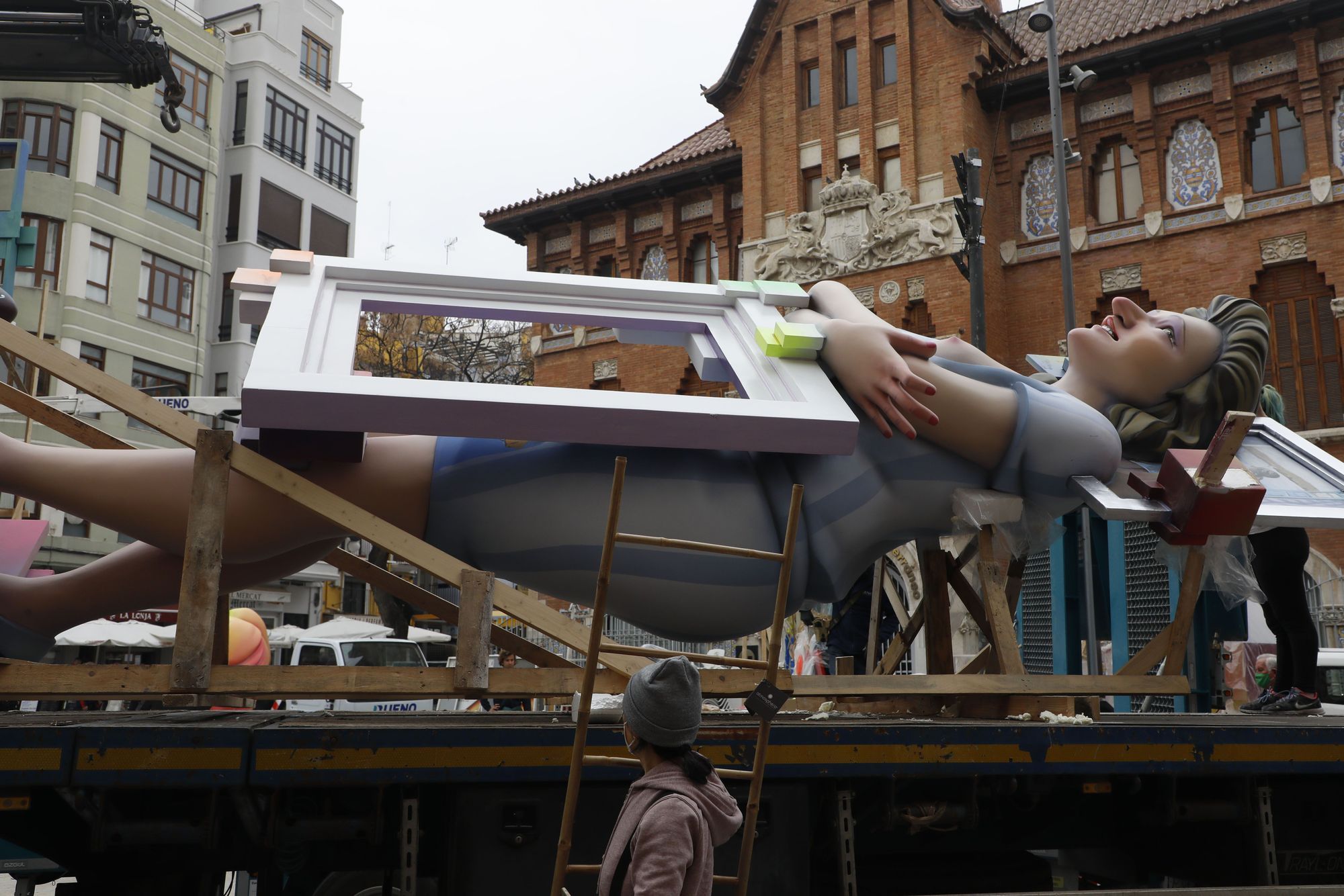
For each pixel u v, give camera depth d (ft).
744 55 80.53
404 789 11.33
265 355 12.84
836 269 74.59
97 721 12.28
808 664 39.78
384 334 103.24
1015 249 71.46
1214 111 66.13
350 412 12.44
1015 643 15.20
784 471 15.03
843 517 15.07
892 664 20.15
